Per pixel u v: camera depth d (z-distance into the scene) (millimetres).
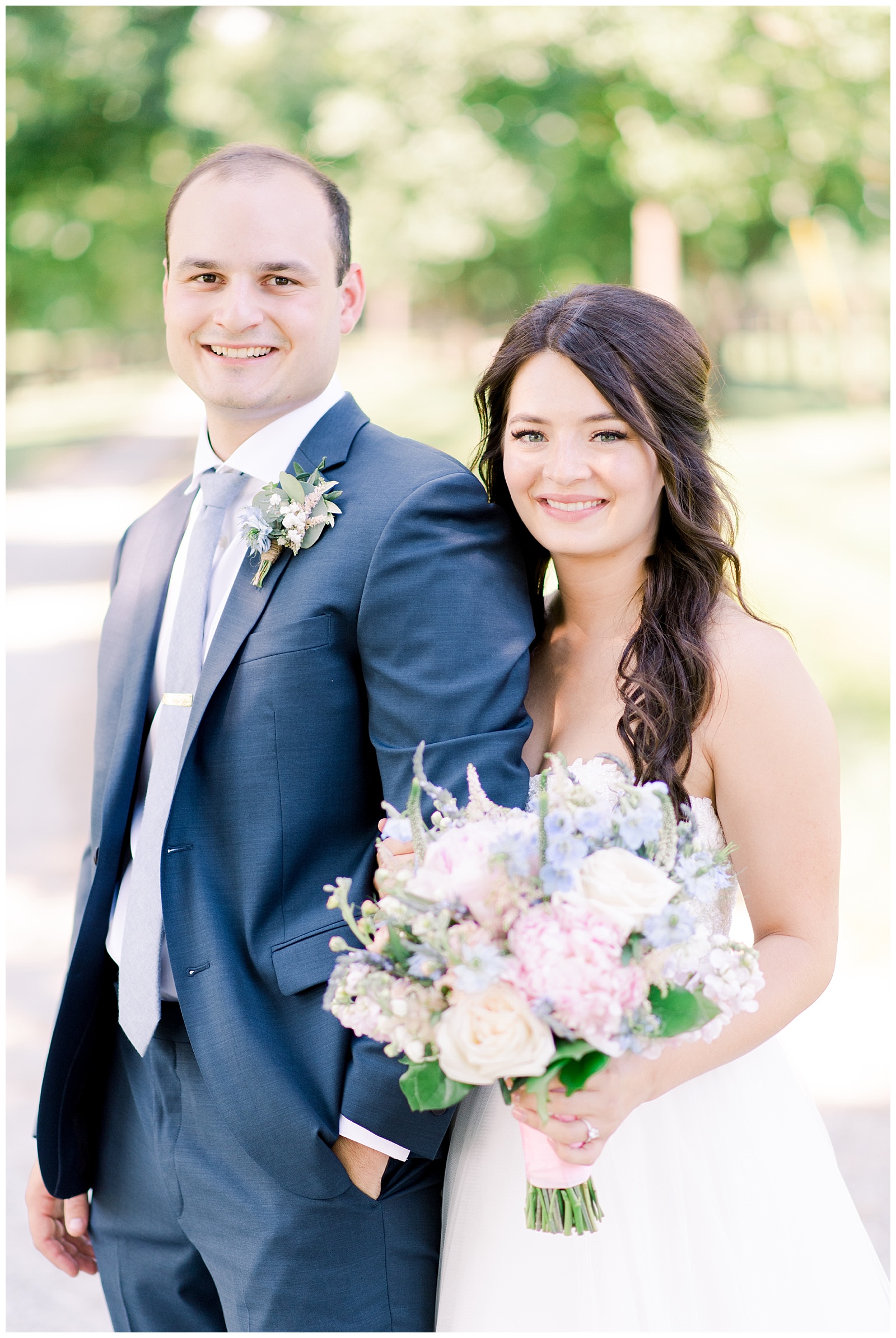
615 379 1824
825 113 13242
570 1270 1769
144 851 2039
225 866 1961
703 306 18875
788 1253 1789
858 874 4852
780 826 1817
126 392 28609
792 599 8164
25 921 5020
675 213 14102
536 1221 1605
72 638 9344
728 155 13359
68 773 6727
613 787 1856
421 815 1746
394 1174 1925
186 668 2035
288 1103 1850
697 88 12789
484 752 1839
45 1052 4035
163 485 15984
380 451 2070
